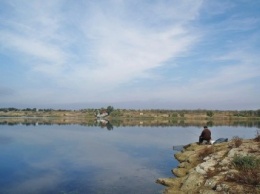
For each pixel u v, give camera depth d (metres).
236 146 25.02
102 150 39.72
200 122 134.62
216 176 19.20
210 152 26.12
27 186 22.17
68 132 69.75
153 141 50.75
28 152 37.81
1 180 23.97
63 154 36.38
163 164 30.00
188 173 22.83
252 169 18.81
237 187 16.72
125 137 57.72
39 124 108.12
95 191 20.66
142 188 21.17
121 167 28.62
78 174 25.78
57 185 22.36
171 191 19.72
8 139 53.06
